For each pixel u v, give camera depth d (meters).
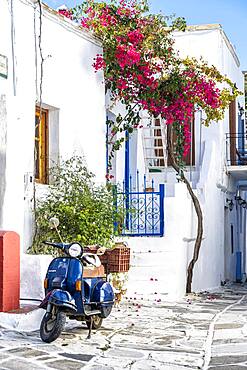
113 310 11.15
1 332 8.44
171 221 13.61
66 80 11.86
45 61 11.19
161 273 13.30
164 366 6.99
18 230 10.12
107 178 13.33
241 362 7.26
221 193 19.19
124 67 13.45
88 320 8.55
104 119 13.19
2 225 9.78
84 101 12.48
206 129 18.25
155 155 18.41
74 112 12.13
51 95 11.37
